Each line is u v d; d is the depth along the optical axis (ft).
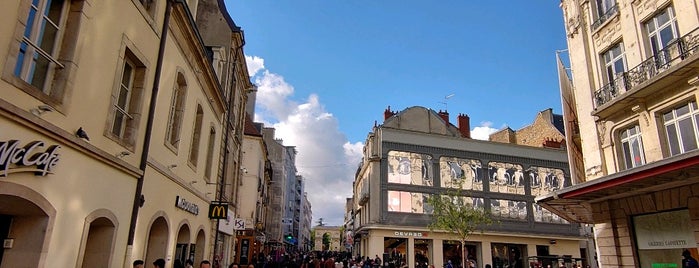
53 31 19.62
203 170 44.52
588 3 48.75
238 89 66.18
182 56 35.17
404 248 97.35
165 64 31.32
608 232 40.47
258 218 97.19
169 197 33.76
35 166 17.13
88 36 20.98
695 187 32.63
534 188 108.88
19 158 16.01
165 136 32.24
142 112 27.45
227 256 64.59
